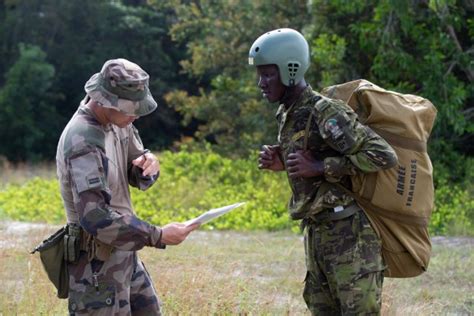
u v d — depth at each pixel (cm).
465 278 865
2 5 3631
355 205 466
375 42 1627
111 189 441
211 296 653
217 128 2288
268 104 2073
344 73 1731
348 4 1598
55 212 1413
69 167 421
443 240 1154
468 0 1641
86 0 3506
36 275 719
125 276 439
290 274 866
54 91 3506
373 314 461
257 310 652
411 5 1600
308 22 2025
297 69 463
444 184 1531
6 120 3294
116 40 3562
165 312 620
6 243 970
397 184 464
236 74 2286
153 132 3591
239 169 1784
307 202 469
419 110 473
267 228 1279
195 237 1163
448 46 1588
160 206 1487
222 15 2242
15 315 627
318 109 457
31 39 3556
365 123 473
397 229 469
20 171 2550
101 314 433
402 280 850
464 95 1547
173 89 3528
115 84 417
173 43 3650
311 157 465
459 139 1684
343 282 460
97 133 426
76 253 434
